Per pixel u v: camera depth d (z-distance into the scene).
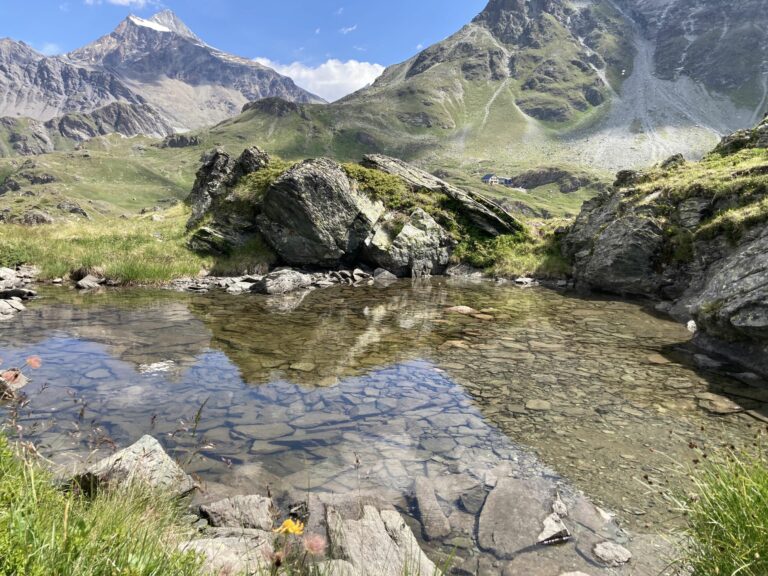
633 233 20.77
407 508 5.73
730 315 11.58
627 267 20.89
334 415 8.34
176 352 11.48
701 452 7.20
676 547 5.07
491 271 27.72
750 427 8.09
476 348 12.73
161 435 7.27
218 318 15.11
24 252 21.52
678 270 19.33
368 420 8.19
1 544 2.61
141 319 14.50
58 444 6.68
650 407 8.92
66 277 20.47
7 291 16.59
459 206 30.62
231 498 5.54
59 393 8.62
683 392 9.70
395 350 12.35
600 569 4.80
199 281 21.81
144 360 10.78
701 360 11.90
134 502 4.54
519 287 24.14
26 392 8.49
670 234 19.91
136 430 7.36
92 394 8.69
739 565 3.67
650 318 16.91
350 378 10.20
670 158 26.09
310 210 24.88
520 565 4.84
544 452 7.21
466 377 10.45
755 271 11.82
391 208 29.61
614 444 7.48
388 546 4.88
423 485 6.20
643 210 21.44
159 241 25.72
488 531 5.34
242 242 25.97
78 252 22.41
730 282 12.44
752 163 20.23
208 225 26.98
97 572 2.95
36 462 4.86
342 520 5.29
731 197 18.50
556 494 6.07
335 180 26.22
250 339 12.90
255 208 26.72
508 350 12.59
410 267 27.03
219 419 7.99
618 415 8.56
